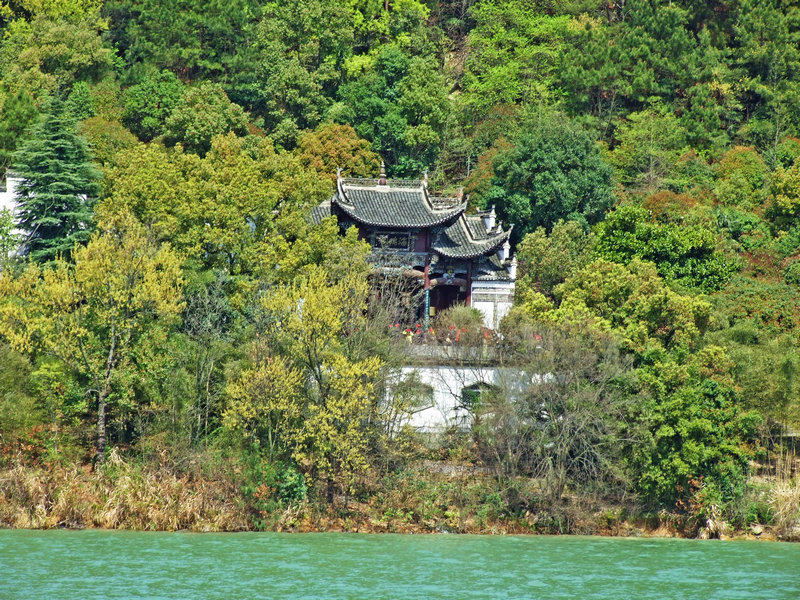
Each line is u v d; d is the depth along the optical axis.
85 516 140.88
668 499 148.25
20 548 128.25
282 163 190.88
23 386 152.62
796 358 159.25
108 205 184.00
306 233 181.12
